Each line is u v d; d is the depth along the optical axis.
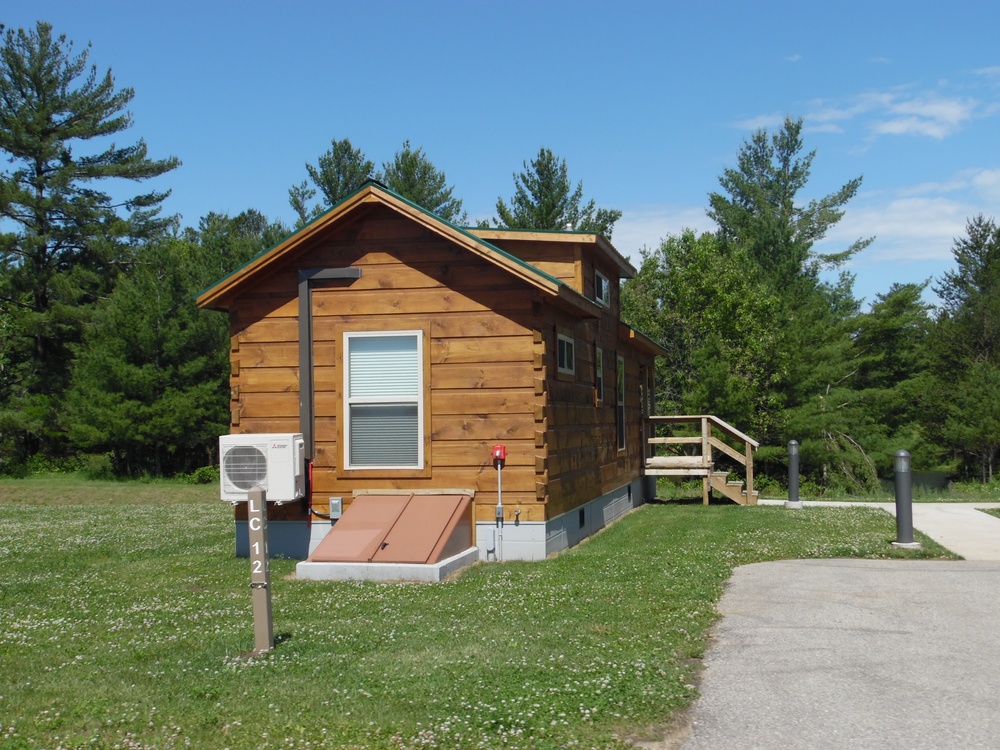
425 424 11.72
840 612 8.02
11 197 36.44
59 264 39.91
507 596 8.94
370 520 11.17
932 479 46.19
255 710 5.67
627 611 8.11
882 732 5.17
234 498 11.05
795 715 5.46
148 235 41.03
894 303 40.94
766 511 17.00
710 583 9.39
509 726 5.33
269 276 12.29
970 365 44.34
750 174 52.09
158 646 7.30
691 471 20.03
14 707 5.84
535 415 11.50
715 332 34.53
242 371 12.29
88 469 36.31
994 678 6.09
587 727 5.30
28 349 41.16
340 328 12.01
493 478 11.58
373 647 7.05
